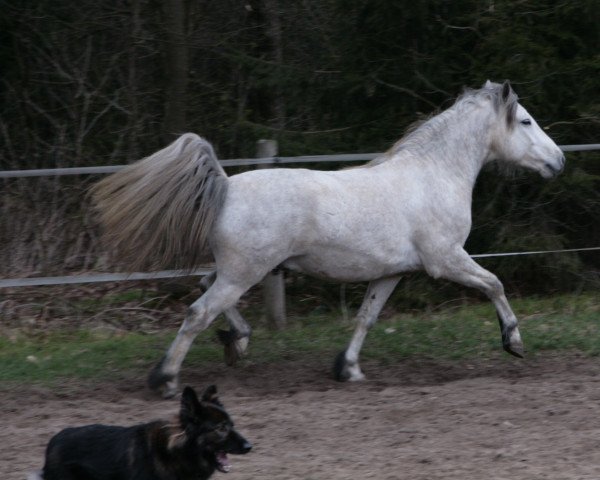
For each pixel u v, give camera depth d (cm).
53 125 1444
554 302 1201
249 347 991
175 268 835
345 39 1325
